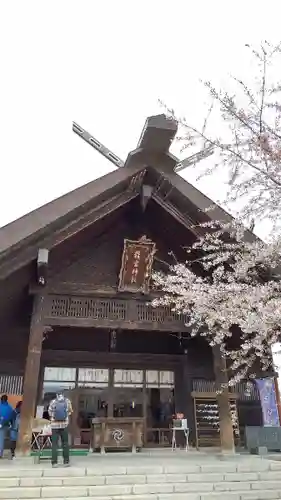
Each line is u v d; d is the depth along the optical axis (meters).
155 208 11.85
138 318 11.12
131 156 10.80
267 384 13.42
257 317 6.41
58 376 12.88
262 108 5.68
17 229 9.25
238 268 7.73
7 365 11.94
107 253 11.67
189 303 9.75
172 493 7.03
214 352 11.14
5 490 6.58
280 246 6.51
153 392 13.39
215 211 10.14
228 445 10.06
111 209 10.78
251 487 7.43
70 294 10.85
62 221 9.85
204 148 6.46
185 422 11.90
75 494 6.71
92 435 11.36
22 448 8.94
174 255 11.64
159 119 10.29
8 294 10.81
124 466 7.64
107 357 13.28
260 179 5.85
